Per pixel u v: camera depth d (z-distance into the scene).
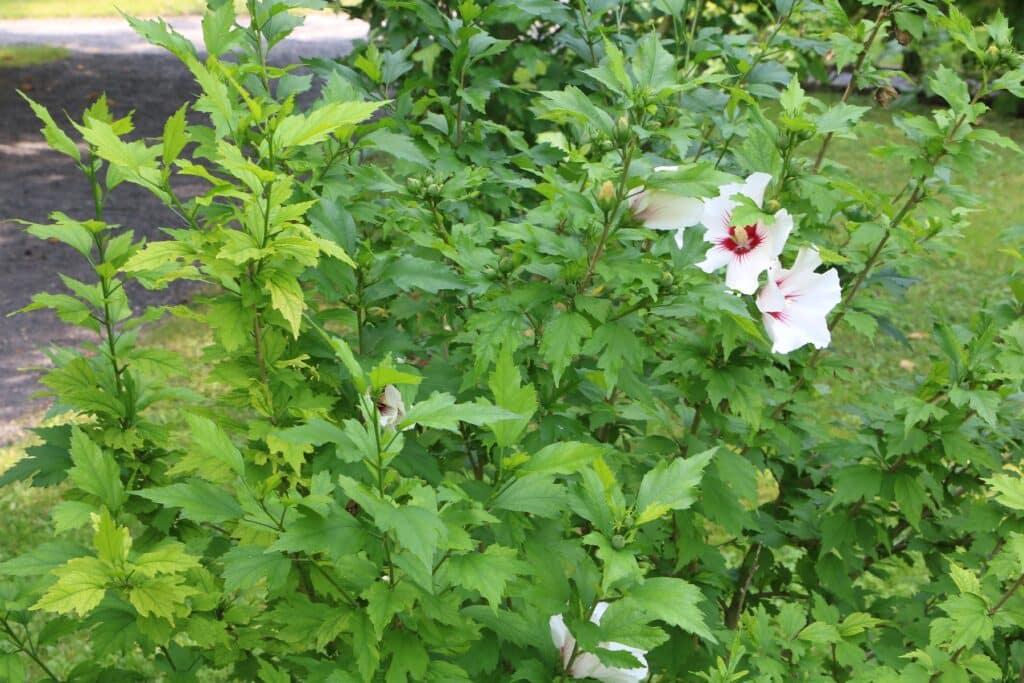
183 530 2.36
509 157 3.03
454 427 1.51
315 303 2.37
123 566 1.64
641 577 1.60
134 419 2.34
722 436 2.81
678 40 3.28
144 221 9.85
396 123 2.89
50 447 2.28
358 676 1.71
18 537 5.02
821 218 2.86
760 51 3.31
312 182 2.50
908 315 8.02
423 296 2.68
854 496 2.73
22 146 12.38
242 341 1.91
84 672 2.14
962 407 2.67
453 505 1.71
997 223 10.03
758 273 2.19
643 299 2.17
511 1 3.04
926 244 2.97
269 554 1.77
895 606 3.25
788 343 2.22
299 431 1.50
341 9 5.07
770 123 2.55
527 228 2.18
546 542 1.98
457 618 1.68
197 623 1.96
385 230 2.58
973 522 2.58
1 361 7.04
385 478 1.63
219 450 1.71
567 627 1.77
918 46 7.70
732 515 2.56
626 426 2.96
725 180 1.96
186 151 11.25
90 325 2.33
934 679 2.22
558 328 2.09
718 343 2.48
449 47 3.02
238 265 1.82
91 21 21.17
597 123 2.01
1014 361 2.65
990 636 2.07
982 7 9.27
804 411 3.01
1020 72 2.60
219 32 2.26
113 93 15.02
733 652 1.96
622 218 2.13
